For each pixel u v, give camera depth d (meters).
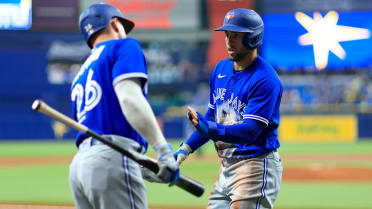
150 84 118.06
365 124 106.00
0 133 110.00
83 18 12.19
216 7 116.94
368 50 112.06
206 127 12.99
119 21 12.45
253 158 14.65
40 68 116.06
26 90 115.75
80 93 11.86
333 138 107.06
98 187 10.96
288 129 108.69
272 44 114.88
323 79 113.88
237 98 14.59
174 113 110.19
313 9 113.06
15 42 115.81
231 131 13.32
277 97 14.16
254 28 13.99
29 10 115.31
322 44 113.38
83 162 11.18
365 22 111.69
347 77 113.31
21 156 73.06
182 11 118.19
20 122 110.50
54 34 116.69
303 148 89.06
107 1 118.25
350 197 34.16
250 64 14.55
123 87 10.71
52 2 115.50
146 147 12.24
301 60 114.38
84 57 117.25
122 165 11.08
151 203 31.06
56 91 116.88
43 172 51.44
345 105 111.25
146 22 118.56
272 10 114.19
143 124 10.44
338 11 112.44
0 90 114.94
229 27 13.92
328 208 29.64
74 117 12.35
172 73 118.00
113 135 11.36
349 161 64.62
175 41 118.88
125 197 11.09
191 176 46.66
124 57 11.06
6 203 30.66
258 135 14.44
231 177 14.98
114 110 11.40
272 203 14.91
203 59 118.38
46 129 111.25
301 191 37.25
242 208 14.52
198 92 117.25
